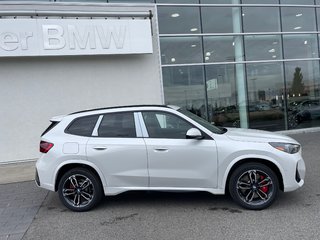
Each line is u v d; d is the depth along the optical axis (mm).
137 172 5594
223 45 14312
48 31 11172
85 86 11938
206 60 14078
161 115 5754
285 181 5352
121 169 5625
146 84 12508
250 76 14633
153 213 5520
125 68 12289
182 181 5527
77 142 5738
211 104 14094
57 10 11609
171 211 5566
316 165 8289
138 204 6012
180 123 5672
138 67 12406
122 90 12281
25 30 11000
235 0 14516
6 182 8398
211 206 5703
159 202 6066
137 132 5707
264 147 5363
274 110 14945
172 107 5945
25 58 11414
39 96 11586
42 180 5793
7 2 11234
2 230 5133
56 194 7039
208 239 4418
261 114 14750
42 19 11125
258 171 5395
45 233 4934
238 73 14484
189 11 13945
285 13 15156
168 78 13648
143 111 5824
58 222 5359
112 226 5062
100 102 12078
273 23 15008
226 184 5559
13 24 10914
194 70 13914
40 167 5816
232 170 5531
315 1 15438
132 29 11852
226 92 14289
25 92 11477
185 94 13812
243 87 14516
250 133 5875
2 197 7008
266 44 14875
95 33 11562
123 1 13258
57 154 5719
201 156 5465
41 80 11586
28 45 11031
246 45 14609
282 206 5508
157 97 12664
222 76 14266
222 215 5254
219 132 5773
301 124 15320
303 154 9789
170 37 13695
